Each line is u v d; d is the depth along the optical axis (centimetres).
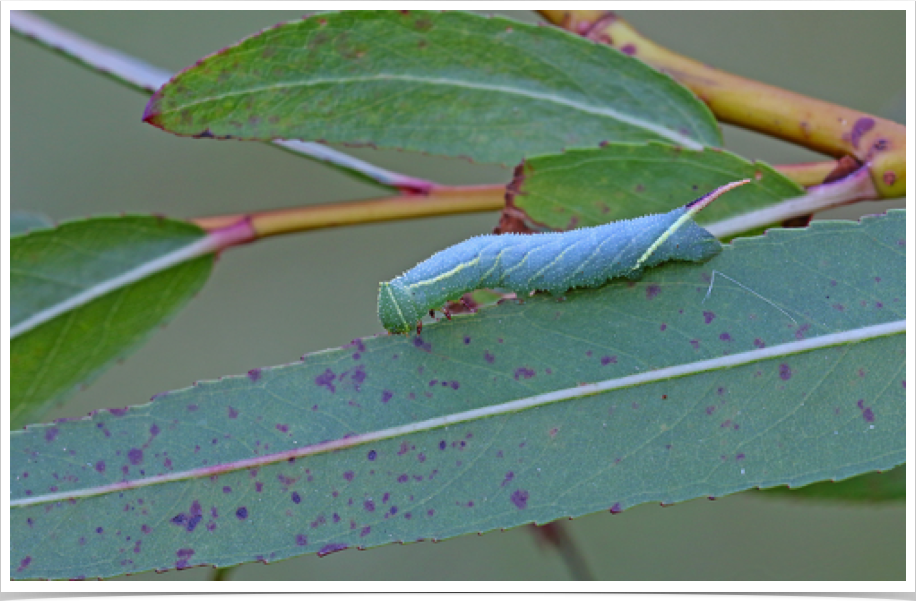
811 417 35
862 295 35
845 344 35
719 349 35
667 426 35
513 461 35
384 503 35
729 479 35
